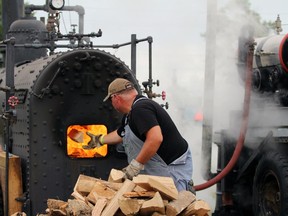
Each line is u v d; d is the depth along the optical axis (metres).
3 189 6.57
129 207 4.21
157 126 4.88
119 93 5.10
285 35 7.13
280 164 6.74
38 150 6.27
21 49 7.91
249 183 7.68
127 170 4.85
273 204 7.05
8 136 6.15
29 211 6.27
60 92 6.31
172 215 4.30
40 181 6.28
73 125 6.37
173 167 5.07
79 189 4.78
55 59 6.28
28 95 6.27
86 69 6.38
